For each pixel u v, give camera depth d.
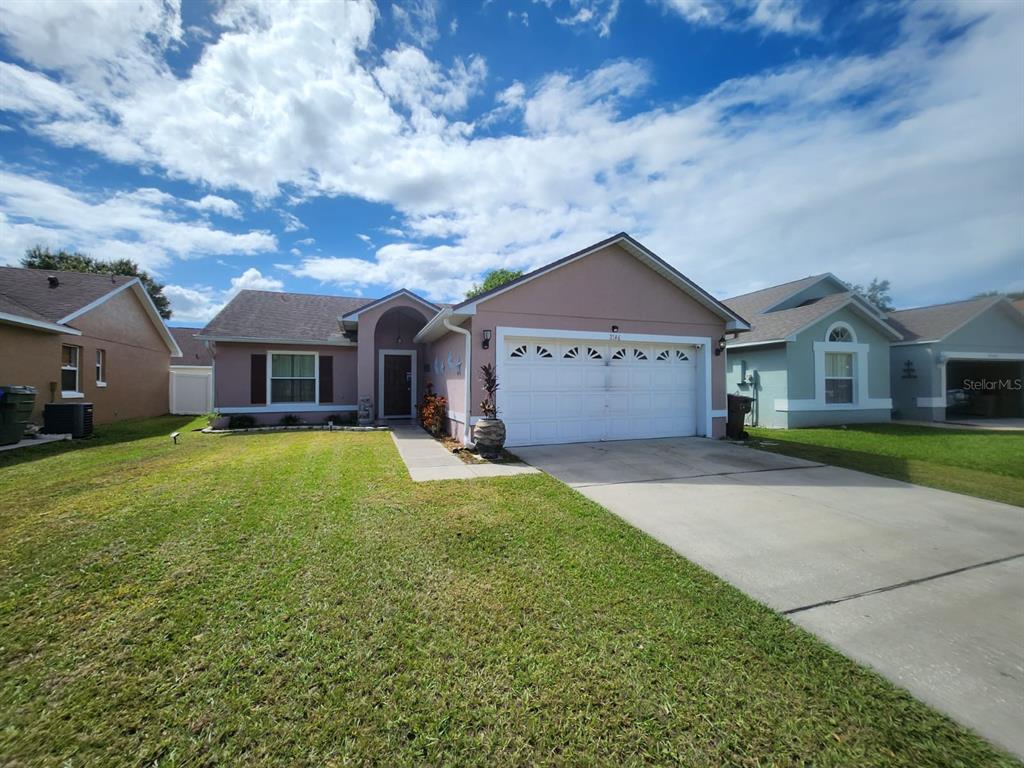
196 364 24.25
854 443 9.89
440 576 3.34
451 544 3.92
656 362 9.99
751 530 4.41
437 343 12.45
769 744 1.91
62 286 13.13
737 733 1.97
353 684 2.21
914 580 3.42
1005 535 4.34
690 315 10.08
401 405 14.41
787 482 6.22
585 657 2.45
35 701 2.07
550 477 6.31
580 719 2.03
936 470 7.03
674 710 2.09
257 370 12.83
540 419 9.00
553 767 1.79
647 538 4.17
